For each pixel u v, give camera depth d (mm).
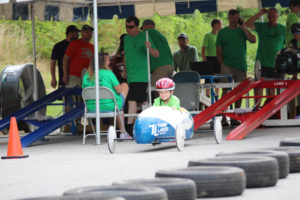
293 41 34688
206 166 12562
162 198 9992
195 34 85000
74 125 37188
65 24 81750
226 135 28609
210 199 11539
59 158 20750
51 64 37938
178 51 42812
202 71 35125
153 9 42219
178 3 41750
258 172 12656
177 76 32094
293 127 32406
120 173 15742
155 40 33469
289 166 15031
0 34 79625
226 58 37000
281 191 12289
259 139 25328
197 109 31734
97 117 25922
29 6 38781
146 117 20609
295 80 32406
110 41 80875
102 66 26250
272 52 36969
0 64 77562
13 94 38156
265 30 37062
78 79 34750
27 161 20141
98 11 43188
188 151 21031
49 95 35062
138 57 29469
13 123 21828
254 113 29688
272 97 33438
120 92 26312
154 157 19422
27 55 79312
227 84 34125
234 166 12695
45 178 15469
